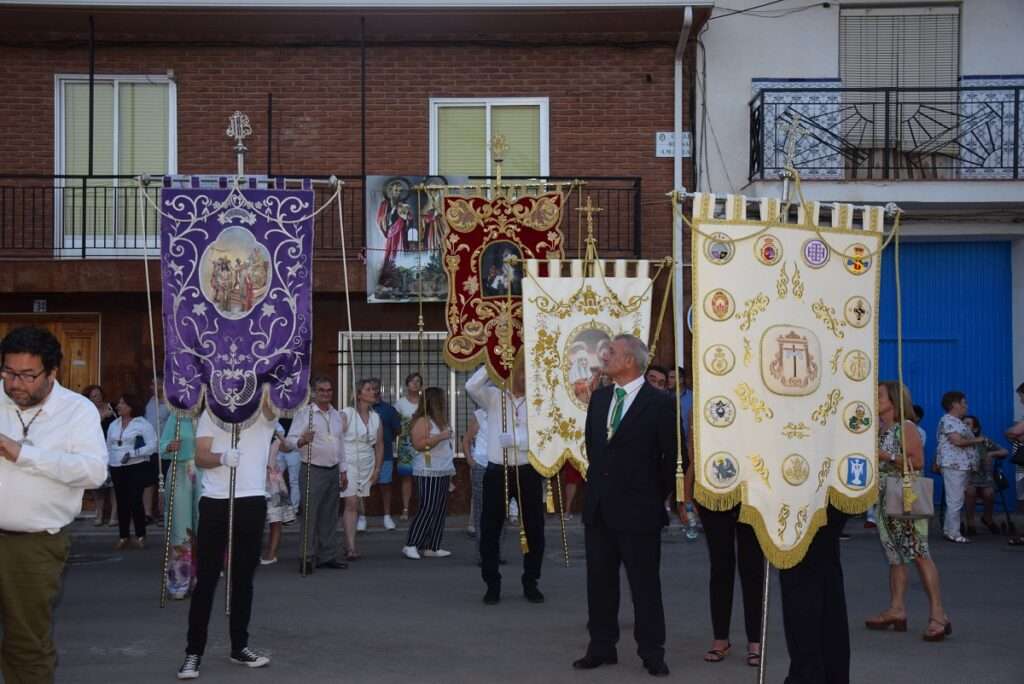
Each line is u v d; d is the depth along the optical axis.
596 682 7.43
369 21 16.98
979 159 17.28
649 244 17.44
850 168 16.91
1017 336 17.53
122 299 17.12
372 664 7.93
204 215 8.39
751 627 7.93
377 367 17.27
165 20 16.89
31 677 5.88
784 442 6.58
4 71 17.38
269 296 8.35
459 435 17.30
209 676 7.59
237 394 7.98
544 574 11.91
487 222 11.35
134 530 15.68
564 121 17.53
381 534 15.60
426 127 17.53
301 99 17.50
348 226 17.36
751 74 17.56
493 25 17.19
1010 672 7.69
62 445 5.89
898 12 17.66
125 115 17.52
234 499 7.63
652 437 7.62
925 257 17.77
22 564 5.76
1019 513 17.25
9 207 17.19
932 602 8.66
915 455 8.71
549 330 10.26
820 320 6.80
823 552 6.76
